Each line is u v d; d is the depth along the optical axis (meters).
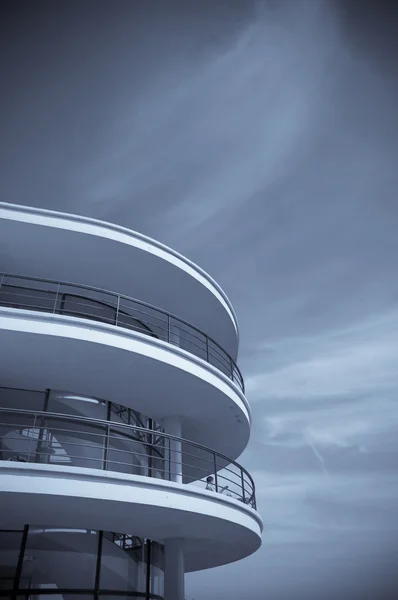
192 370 11.70
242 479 12.52
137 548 11.71
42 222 12.30
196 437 14.86
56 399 11.57
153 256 13.53
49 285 13.49
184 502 9.70
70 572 10.10
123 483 9.02
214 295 15.17
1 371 11.00
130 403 12.63
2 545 9.73
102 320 13.82
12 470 8.24
